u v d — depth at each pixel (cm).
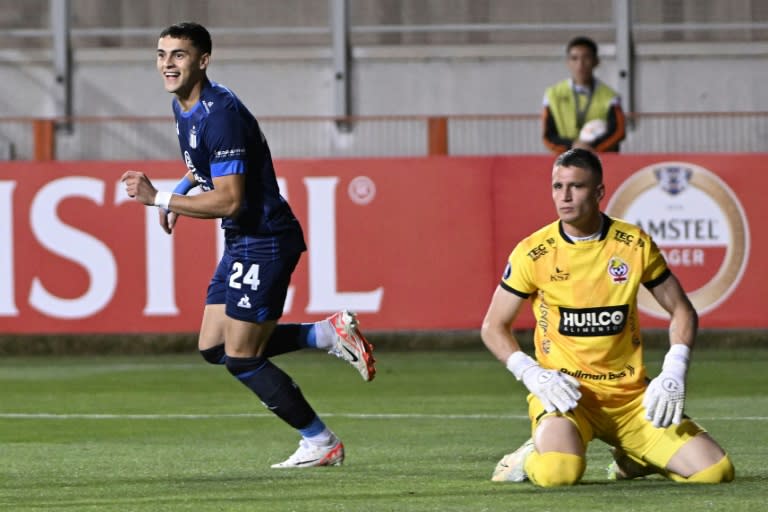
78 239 4291
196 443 2509
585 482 1870
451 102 5459
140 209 4284
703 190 4194
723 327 4203
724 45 5419
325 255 4272
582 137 4209
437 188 4262
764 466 2094
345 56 5453
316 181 4259
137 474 2067
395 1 5447
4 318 4300
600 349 1819
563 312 1827
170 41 2027
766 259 4191
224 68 5497
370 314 4281
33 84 5500
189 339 4772
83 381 3794
